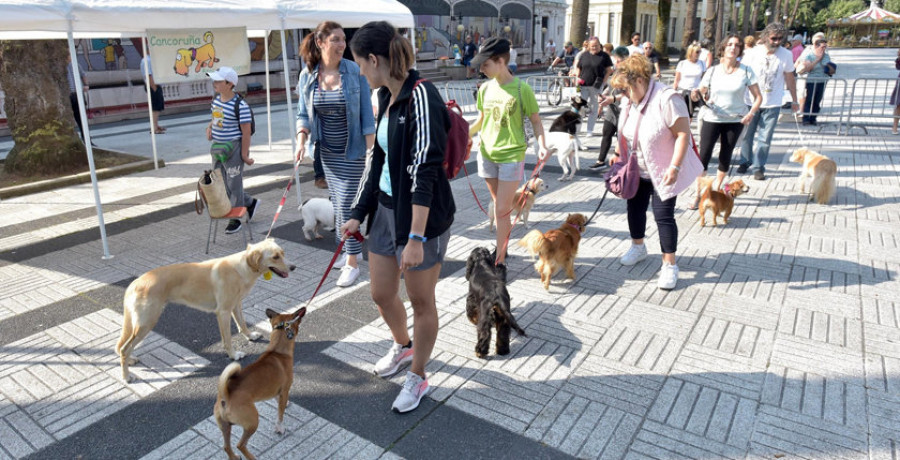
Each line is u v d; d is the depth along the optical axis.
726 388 3.35
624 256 5.24
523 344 3.88
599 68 11.37
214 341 3.98
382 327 4.16
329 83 4.84
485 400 3.28
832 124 12.67
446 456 2.84
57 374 3.58
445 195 2.88
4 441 2.97
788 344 3.82
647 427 3.03
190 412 3.20
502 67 4.69
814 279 4.83
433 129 2.69
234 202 6.05
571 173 8.53
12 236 6.30
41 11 4.67
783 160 9.23
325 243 5.97
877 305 4.35
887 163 8.92
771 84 7.62
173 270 3.50
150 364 3.69
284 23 6.53
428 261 2.90
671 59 47.09
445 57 29.22
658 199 4.57
